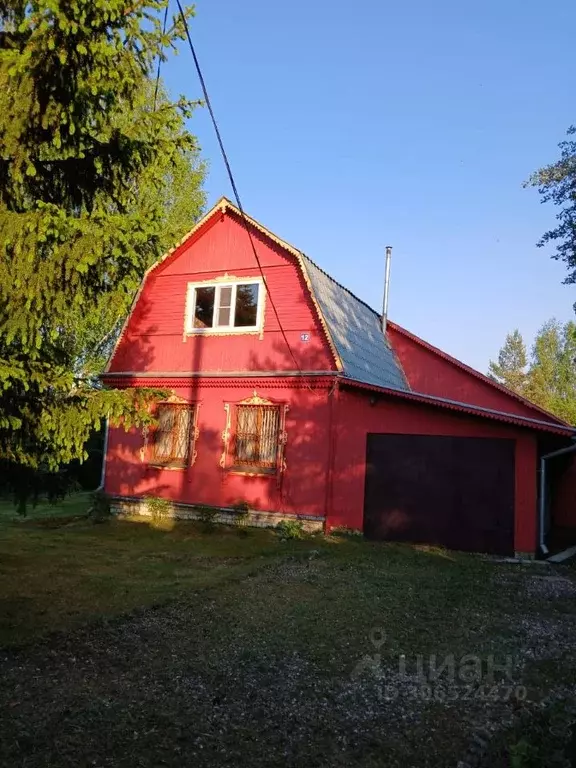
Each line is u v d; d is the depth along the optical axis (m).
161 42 6.14
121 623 6.71
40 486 6.88
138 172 6.74
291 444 13.80
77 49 5.48
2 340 6.11
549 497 17.50
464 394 19.38
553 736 4.02
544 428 12.55
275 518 13.67
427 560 11.24
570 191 16.48
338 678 5.31
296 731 4.32
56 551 10.99
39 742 3.99
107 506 15.44
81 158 6.52
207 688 4.98
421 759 3.99
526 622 7.36
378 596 8.17
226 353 14.91
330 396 13.51
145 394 6.81
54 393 6.52
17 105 5.57
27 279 5.64
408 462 13.63
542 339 50.09
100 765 3.76
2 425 5.88
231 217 15.30
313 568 9.94
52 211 5.65
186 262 15.80
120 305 6.27
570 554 13.48
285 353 14.16
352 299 17.91
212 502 14.52
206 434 14.89
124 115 6.88
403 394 13.55
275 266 14.62
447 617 7.36
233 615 7.12
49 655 5.63
